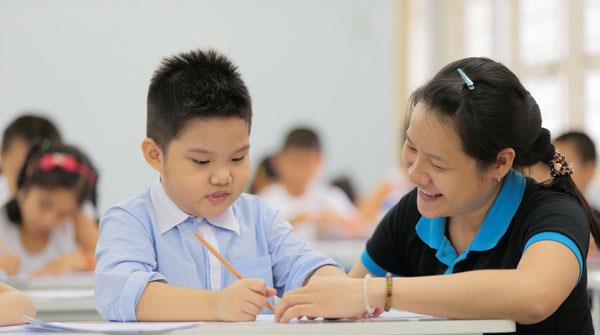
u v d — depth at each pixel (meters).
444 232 1.70
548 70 5.93
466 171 1.46
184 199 1.60
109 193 6.64
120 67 6.71
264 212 1.81
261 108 7.08
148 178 6.73
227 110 1.54
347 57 7.27
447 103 1.44
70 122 6.60
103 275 1.51
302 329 1.18
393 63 7.26
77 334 1.16
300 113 7.17
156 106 1.59
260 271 1.72
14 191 3.34
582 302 1.55
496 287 1.30
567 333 1.54
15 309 1.42
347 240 5.14
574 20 5.70
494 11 6.40
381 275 1.88
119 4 6.71
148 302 1.42
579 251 1.40
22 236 3.19
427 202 1.51
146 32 6.77
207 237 1.68
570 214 1.46
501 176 1.52
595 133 5.54
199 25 6.91
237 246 1.72
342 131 7.26
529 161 1.55
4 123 6.47
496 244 1.58
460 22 6.78
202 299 1.40
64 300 2.20
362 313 1.32
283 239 1.78
